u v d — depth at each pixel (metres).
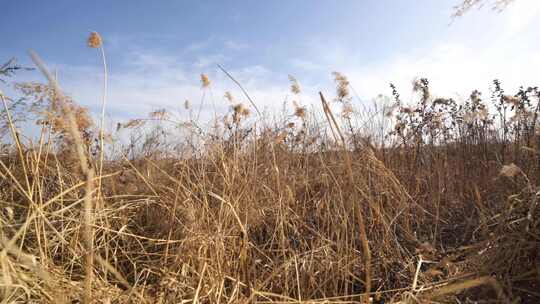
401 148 3.88
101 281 1.72
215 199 2.30
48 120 1.84
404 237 2.62
